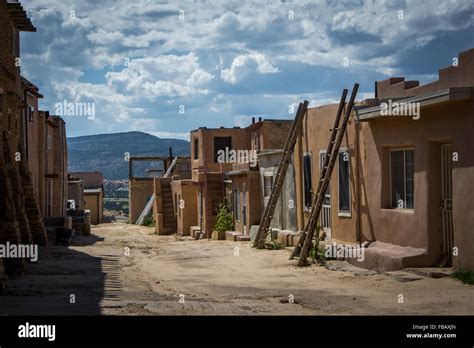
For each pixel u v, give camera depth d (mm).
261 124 37375
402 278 14398
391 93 17719
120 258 23281
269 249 23344
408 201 16812
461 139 14102
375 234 17906
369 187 18203
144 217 50188
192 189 37500
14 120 20672
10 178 19922
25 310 11289
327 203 21234
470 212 13820
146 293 14039
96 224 55781
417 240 15836
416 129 15875
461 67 14344
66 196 43406
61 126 39406
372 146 18000
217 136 43125
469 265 13898
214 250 24953
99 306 11742
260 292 14086
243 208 29656
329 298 12797
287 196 24812
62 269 18922
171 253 25203
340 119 19828
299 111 23172
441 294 12602
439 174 15453
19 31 20859
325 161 19188
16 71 20141
